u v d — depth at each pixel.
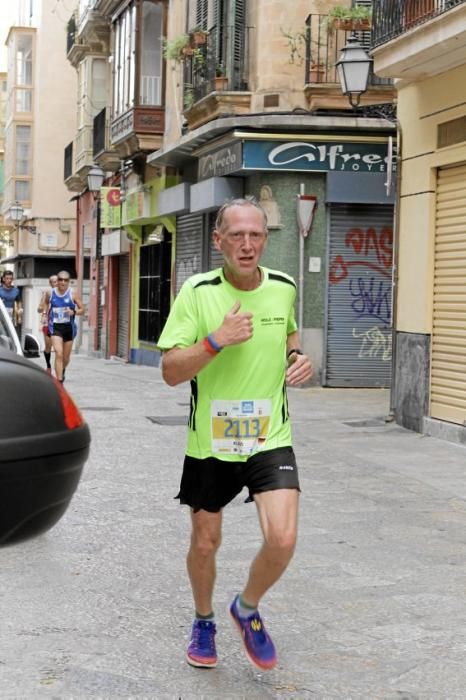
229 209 3.91
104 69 31.86
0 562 6.06
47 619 5.01
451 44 10.54
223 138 17.89
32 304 43.62
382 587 5.67
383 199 17.19
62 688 4.09
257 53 17.77
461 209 11.41
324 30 17.14
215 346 3.78
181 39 19.70
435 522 7.35
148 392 16.92
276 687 4.17
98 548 6.45
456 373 11.45
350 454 10.37
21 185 46.31
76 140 34.06
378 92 16.78
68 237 43.25
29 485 2.04
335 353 17.61
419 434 11.95
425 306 12.00
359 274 17.55
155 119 23.58
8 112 48.19
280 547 3.87
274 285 4.02
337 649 4.64
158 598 5.41
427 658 4.55
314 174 17.33
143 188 24.39
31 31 45.69
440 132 11.71
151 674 4.28
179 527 7.07
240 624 4.12
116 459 9.81
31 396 2.08
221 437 4.03
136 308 27.61
